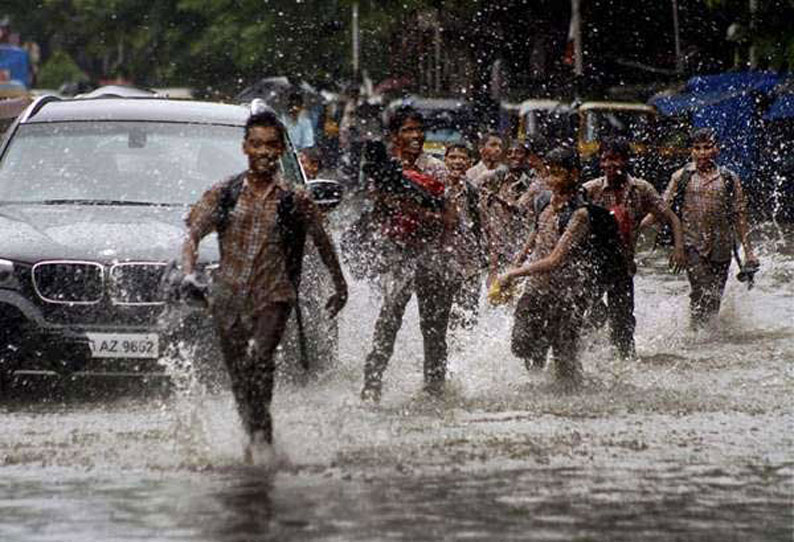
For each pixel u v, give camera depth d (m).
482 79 82.38
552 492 16.55
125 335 22.17
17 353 22.25
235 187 18.23
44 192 24.52
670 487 16.83
